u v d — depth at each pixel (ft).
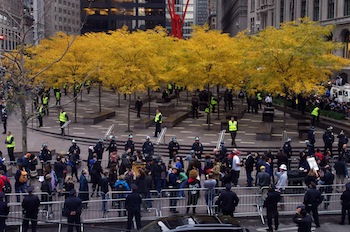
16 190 55.31
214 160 69.56
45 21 402.11
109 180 58.03
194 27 134.41
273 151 89.61
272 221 53.98
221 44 115.44
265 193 55.88
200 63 109.09
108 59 121.08
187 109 151.02
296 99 146.61
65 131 111.55
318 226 51.75
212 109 148.56
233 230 35.35
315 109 112.68
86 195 53.06
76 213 44.68
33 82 105.19
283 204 56.24
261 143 97.30
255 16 308.19
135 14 411.34
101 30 409.90
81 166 80.64
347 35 205.46
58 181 61.36
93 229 50.52
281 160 66.90
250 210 56.24
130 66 114.42
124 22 410.72
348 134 105.91
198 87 122.31
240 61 111.65
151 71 124.57
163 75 125.90
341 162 64.34
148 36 148.77
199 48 114.73
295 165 82.02
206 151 91.71
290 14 251.19
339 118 119.14
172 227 35.12
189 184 54.85
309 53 106.22
